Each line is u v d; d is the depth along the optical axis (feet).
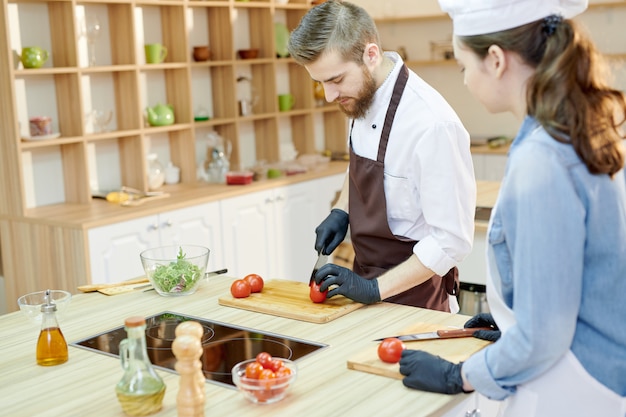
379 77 7.63
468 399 5.69
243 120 17.07
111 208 13.75
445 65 21.34
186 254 8.30
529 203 4.63
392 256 7.98
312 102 18.56
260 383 5.20
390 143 7.63
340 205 8.72
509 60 4.90
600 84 4.75
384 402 5.25
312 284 7.50
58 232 12.84
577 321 4.97
